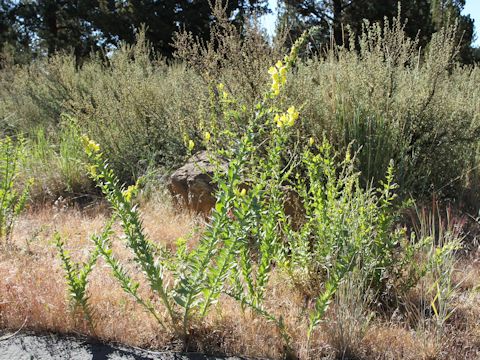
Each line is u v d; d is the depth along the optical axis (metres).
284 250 3.84
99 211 5.38
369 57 5.20
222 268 2.84
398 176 4.74
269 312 3.15
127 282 2.96
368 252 3.27
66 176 6.07
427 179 5.09
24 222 4.80
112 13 24.55
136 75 7.55
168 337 3.01
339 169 4.84
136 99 7.13
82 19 28.59
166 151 6.55
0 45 28.84
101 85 8.14
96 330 3.02
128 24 24.20
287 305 3.33
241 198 2.97
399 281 3.50
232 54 5.58
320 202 3.40
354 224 3.25
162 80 8.17
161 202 5.32
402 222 4.55
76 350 2.88
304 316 3.14
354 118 4.92
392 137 4.98
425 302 3.29
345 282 3.09
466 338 3.06
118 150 6.50
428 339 2.93
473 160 5.43
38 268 3.59
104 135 6.57
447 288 3.31
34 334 3.02
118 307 3.24
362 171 4.88
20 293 3.23
